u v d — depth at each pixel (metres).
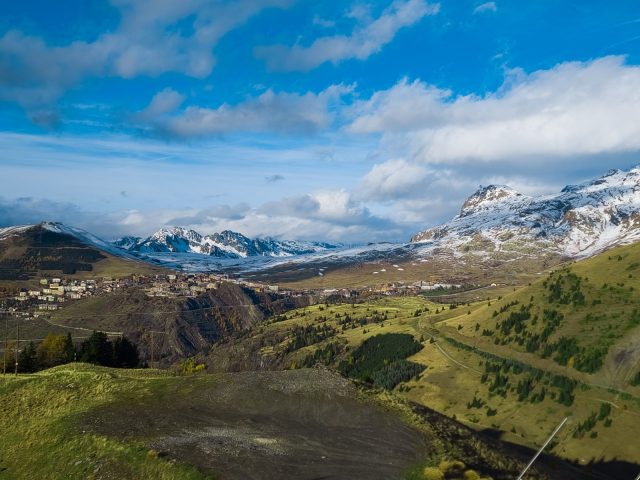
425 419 58.78
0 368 133.75
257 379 69.94
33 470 51.88
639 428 105.25
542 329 162.75
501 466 47.91
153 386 71.62
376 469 44.53
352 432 53.44
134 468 46.16
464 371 166.25
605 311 154.75
